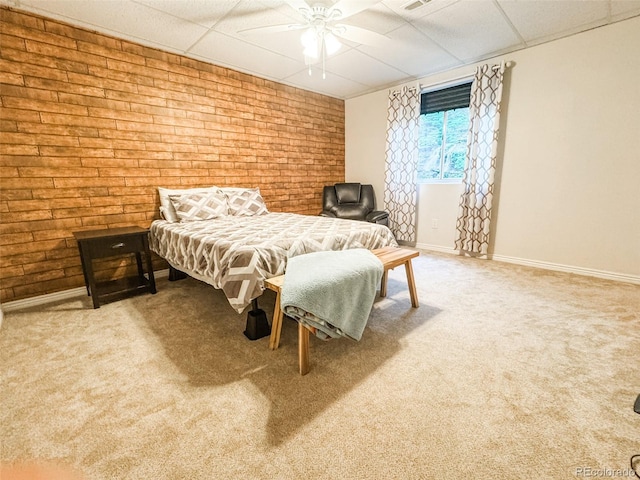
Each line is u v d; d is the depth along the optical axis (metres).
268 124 3.93
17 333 1.95
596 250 2.91
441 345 1.77
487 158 3.40
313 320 1.43
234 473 1.00
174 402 1.33
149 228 2.98
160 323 2.09
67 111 2.46
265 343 1.83
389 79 3.95
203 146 3.33
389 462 1.03
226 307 2.36
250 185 3.84
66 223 2.53
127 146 2.80
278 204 4.21
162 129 3.00
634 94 2.56
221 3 2.20
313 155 4.56
